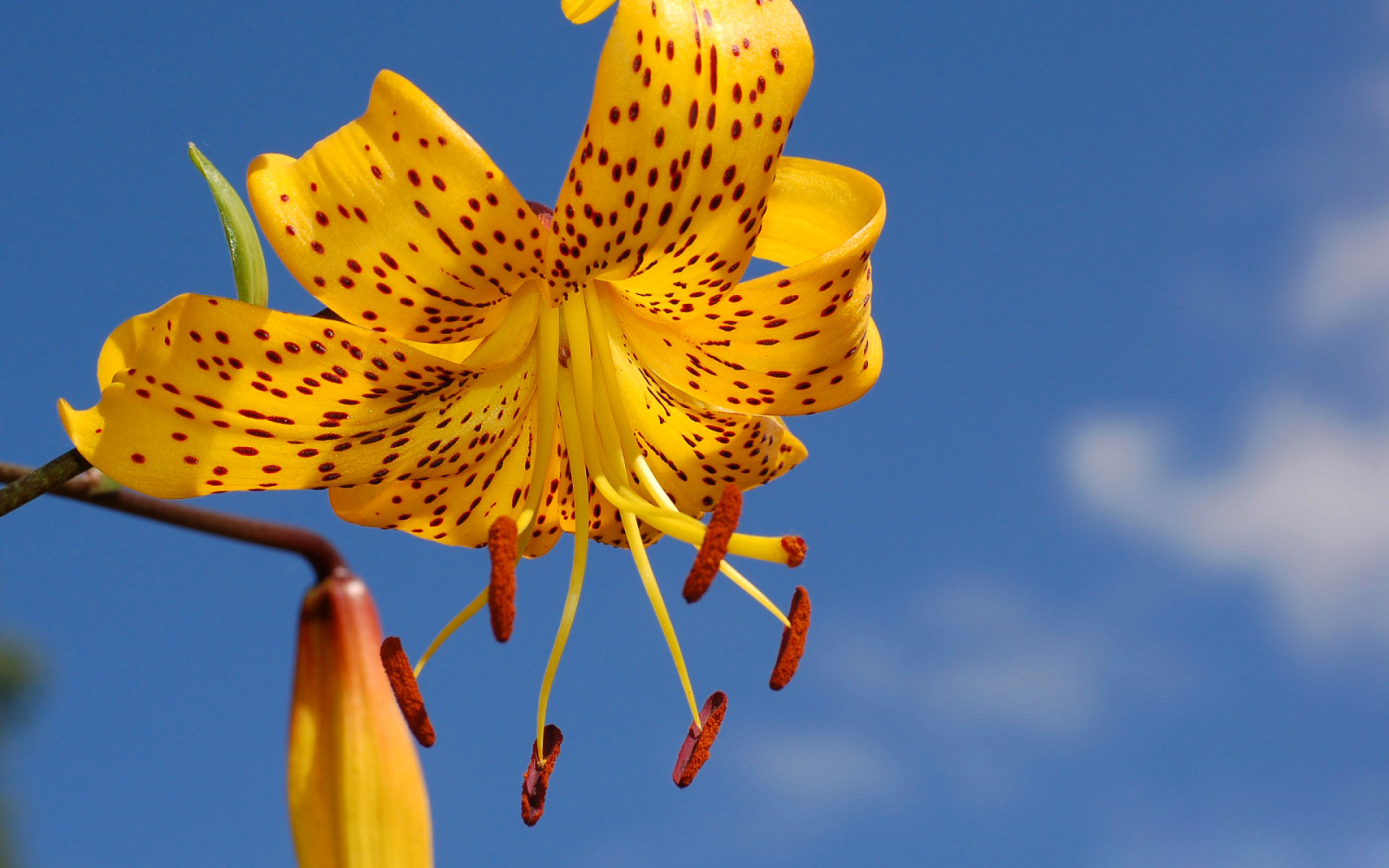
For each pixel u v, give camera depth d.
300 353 0.50
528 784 0.53
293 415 0.50
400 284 0.50
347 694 0.53
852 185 0.52
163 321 0.49
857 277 0.52
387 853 0.52
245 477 0.50
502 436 0.53
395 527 0.54
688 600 0.51
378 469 0.52
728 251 0.51
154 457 0.50
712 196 0.50
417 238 0.49
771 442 0.55
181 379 0.49
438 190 0.49
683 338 0.53
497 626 0.51
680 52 0.49
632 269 0.51
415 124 0.49
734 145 0.50
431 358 0.50
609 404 0.53
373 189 0.49
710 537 0.51
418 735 0.51
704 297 0.52
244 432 0.50
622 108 0.49
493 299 0.50
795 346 0.52
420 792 0.52
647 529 0.55
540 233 0.50
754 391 0.53
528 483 0.54
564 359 0.53
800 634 0.53
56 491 0.52
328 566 0.53
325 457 0.51
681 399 0.54
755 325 0.52
